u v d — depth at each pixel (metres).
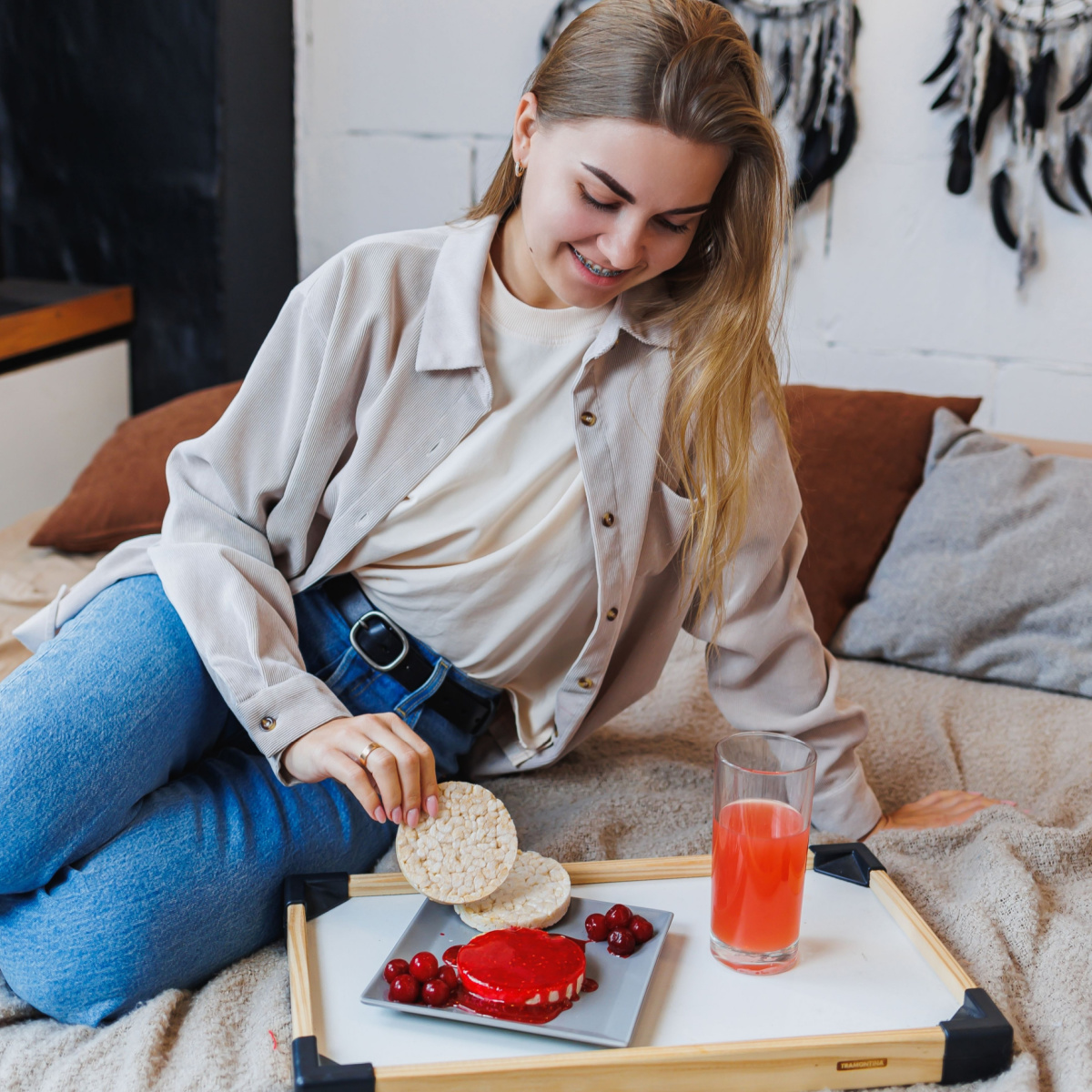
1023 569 1.69
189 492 1.19
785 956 0.95
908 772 1.45
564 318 1.13
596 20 0.98
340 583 1.24
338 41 2.46
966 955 1.03
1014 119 2.00
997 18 1.97
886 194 2.12
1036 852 1.17
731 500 1.16
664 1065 0.83
